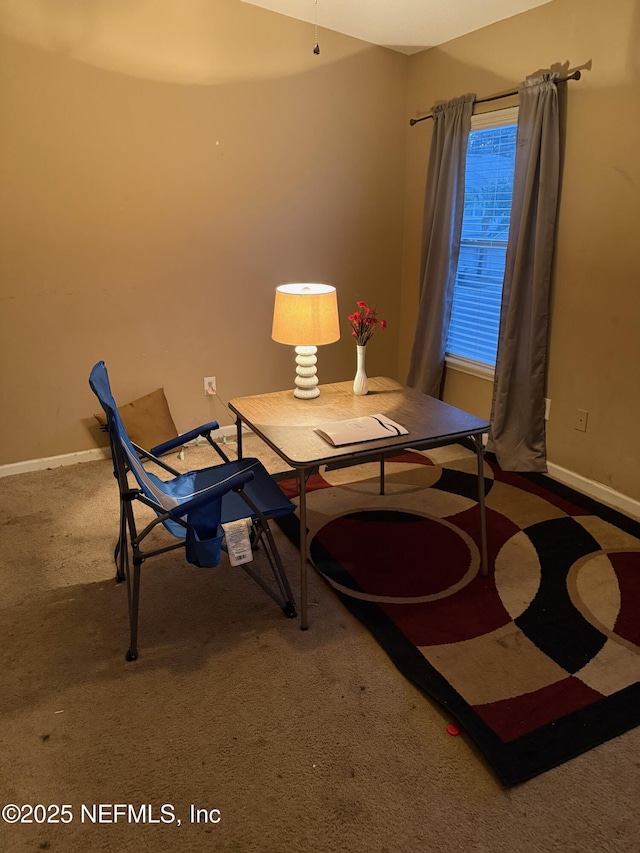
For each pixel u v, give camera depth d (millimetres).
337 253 4145
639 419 2945
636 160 2766
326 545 2736
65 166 3215
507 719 1804
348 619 2277
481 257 3795
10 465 3479
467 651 2090
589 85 2906
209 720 1830
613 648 2105
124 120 3299
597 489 3197
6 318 3266
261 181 3750
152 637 2188
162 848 1470
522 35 3217
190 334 3791
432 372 4148
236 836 1495
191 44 3361
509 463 3516
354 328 2754
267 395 2812
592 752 1709
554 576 2510
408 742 1751
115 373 3637
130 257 3496
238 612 2322
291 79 3678
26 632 2209
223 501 2271
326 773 1655
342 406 2660
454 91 3717
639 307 2865
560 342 3287
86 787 1623
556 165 3088
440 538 2791
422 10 3324
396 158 4180
